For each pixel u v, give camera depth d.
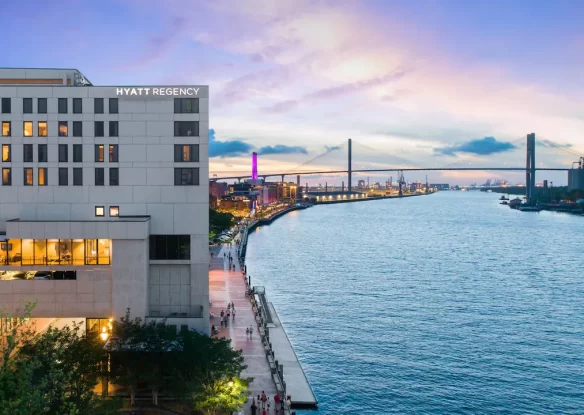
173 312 76.06
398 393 79.62
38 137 74.56
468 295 145.12
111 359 60.03
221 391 56.62
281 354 85.44
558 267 196.12
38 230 70.00
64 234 70.19
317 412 70.88
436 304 134.12
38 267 70.75
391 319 119.19
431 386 82.38
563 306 133.25
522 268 193.38
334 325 113.75
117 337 62.84
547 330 112.06
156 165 75.56
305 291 148.12
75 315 70.75
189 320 71.81
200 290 75.75
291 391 72.69
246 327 97.31
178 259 75.56
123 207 75.50
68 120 74.94
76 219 75.00
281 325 102.88
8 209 74.56
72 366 52.03
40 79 82.06
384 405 75.62
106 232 70.38
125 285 71.00
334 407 74.62
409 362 92.19
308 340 103.25
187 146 75.81
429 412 73.88
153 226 75.50
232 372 58.00
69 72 82.38
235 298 119.88
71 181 75.00
